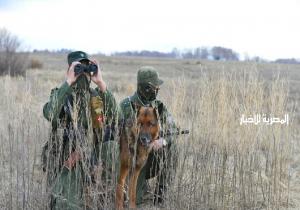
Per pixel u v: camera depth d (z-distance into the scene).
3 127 9.03
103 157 6.56
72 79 6.25
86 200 6.31
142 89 6.83
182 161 7.03
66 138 6.39
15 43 32.28
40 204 6.25
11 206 6.29
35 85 13.93
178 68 52.50
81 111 6.34
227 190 7.11
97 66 6.39
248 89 7.51
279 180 7.28
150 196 7.27
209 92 7.42
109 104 6.49
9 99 9.98
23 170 6.53
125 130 6.44
